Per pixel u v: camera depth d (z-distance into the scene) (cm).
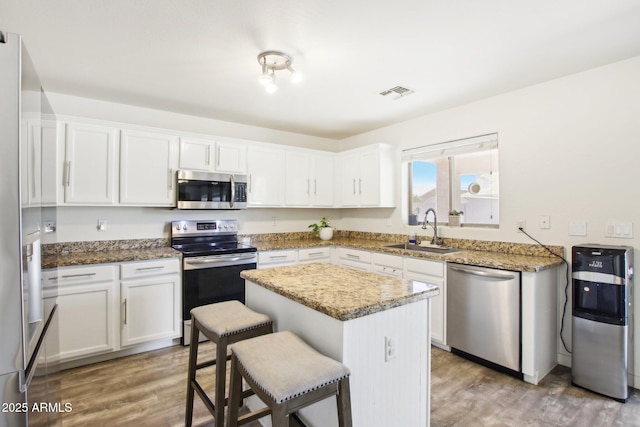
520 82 272
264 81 230
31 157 121
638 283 227
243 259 338
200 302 308
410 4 170
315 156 430
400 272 324
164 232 351
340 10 176
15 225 104
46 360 143
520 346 236
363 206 408
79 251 304
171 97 308
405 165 398
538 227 277
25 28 191
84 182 282
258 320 167
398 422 152
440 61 234
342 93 298
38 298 131
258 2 169
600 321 219
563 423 191
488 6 171
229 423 136
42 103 147
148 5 171
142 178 308
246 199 363
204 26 191
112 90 290
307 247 393
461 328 270
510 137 294
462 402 212
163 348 296
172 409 204
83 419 193
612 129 239
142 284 281
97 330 262
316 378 113
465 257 275
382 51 220
